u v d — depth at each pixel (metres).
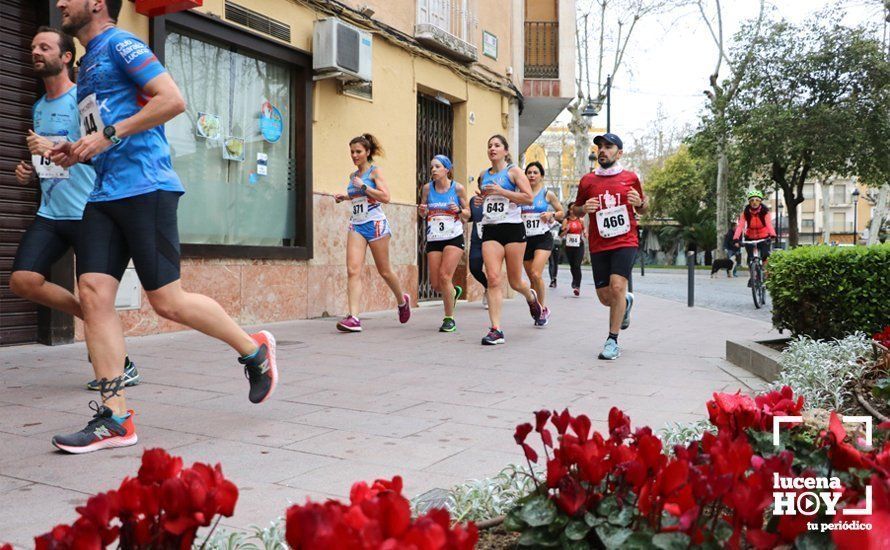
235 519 2.78
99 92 4.03
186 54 8.90
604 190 7.09
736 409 2.70
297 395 5.22
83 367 6.13
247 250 9.37
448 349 7.60
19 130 7.30
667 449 3.23
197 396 5.12
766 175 33.78
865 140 28.81
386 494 1.65
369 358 6.95
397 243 12.34
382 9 11.98
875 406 4.43
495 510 2.52
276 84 10.20
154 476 1.77
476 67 14.91
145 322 8.15
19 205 7.29
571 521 2.02
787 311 6.72
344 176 11.20
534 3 19.22
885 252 6.26
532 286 10.20
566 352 7.50
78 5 4.02
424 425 4.36
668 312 12.42
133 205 3.97
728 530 1.87
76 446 3.70
